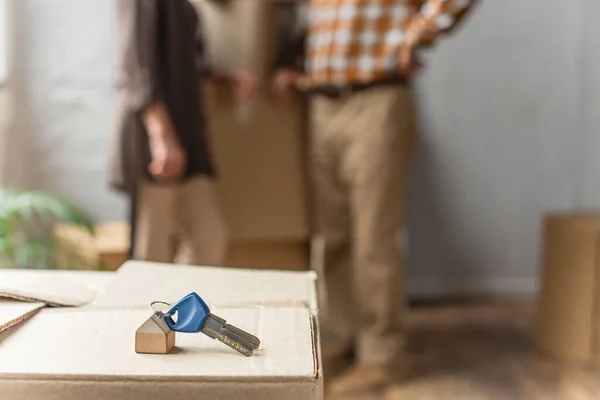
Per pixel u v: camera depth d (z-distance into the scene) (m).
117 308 0.78
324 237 2.15
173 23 1.67
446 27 1.79
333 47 1.93
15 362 0.62
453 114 2.70
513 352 2.22
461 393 1.88
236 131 2.14
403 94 1.95
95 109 2.32
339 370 2.07
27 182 2.31
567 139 2.72
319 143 2.06
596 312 2.08
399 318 2.06
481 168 2.73
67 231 2.04
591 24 2.63
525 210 2.76
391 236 2.01
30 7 2.26
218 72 2.08
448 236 2.76
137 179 1.65
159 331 0.65
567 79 2.69
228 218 2.14
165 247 1.72
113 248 1.92
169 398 0.59
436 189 2.74
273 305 0.80
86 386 0.59
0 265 1.89
